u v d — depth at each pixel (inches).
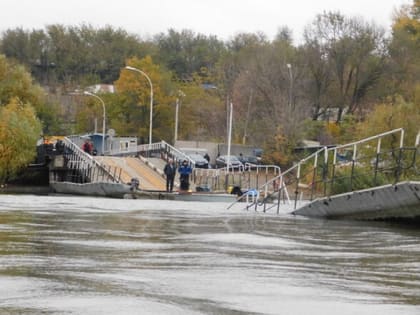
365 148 2356.1
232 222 1000.2
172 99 5442.9
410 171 1545.3
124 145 4980.3
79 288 428.8
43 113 5561.0
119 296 408.2
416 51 5462.6
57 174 3627.0
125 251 613.9
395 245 735.7
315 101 5457.7
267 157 4608.8
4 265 510.3
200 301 405.7
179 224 928.9
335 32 5497.1
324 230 920.3
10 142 3659.0
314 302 411.5
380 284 476.1
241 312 380.2
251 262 568.1
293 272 520.7
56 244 646.5
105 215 1071.6
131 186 2674.7
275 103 5177.2
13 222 882.8
